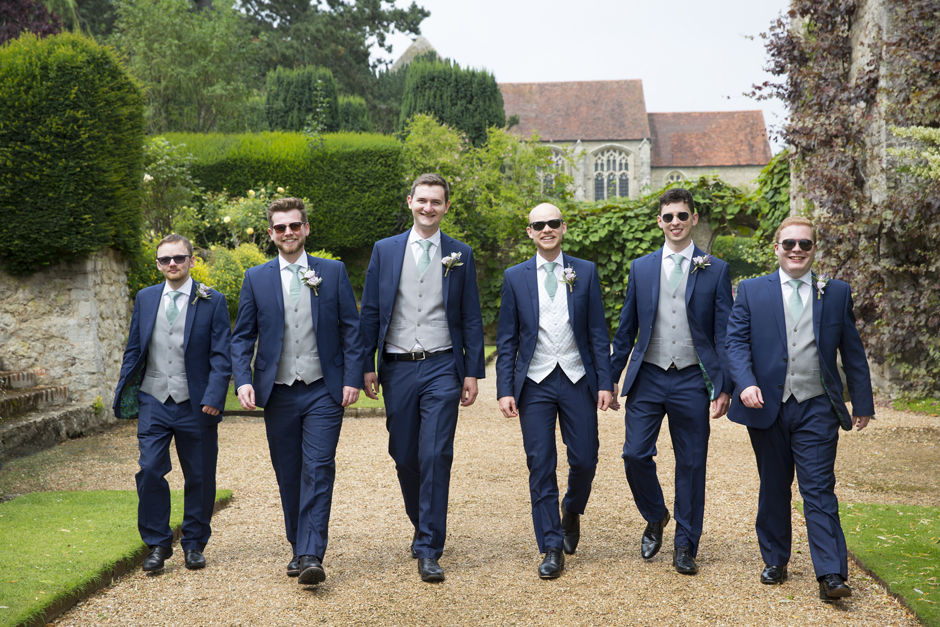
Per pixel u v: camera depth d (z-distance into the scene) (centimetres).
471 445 645
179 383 358
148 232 1047
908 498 459
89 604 305
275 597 315
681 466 352
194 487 356
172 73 1652
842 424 322
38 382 707
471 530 412
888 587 309
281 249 355
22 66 677
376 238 1428
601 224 1370
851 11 848
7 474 530
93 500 446
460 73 2108
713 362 348
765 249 1087
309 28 2747
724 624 282
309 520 328
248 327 356
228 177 1407
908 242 791
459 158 1532
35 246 683
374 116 2911
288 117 1973
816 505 313
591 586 325
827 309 324
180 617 293
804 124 861
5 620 271
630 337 378
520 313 368
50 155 681
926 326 791
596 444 362
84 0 2248
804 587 320
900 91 786
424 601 310
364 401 842
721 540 387
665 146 5038
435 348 358
